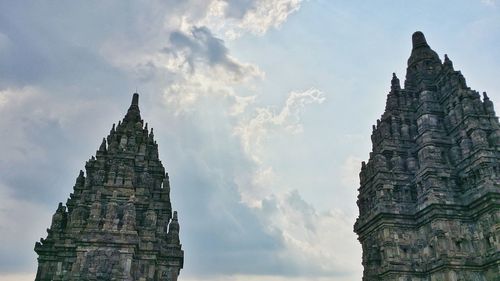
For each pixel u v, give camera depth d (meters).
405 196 57.78
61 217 55.59
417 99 66.50
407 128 63.66
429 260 52.25
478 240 51.28
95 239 48.56
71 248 50.81
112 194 53.47
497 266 47.75
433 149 57.81
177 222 60.94
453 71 62.84
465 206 53.03
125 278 47.34
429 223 53.69
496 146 54.50
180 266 59.78
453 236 51.41
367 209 62.22
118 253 48.53
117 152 59.00
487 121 57.25
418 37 72.62
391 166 60.91
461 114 58.78
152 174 64.81
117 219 50.56
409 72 70.69
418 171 57.75
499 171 52.00
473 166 53.59
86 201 54.28
